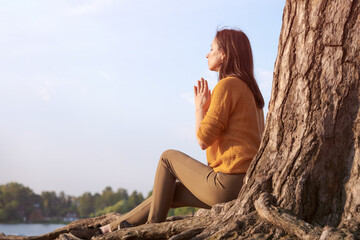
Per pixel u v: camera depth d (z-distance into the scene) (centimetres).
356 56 240
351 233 203
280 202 236
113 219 404
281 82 261
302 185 235
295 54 255
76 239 322
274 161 250
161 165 303
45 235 412
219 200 268
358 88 239
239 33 295
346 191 234
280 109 256
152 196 307
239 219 236
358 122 237
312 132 241
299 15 256
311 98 245
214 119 267
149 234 270
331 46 244
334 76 242
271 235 222
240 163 265
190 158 291
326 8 247
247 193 249
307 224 219
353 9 241
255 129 277
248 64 289
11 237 422
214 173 273
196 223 258
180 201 309
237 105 273
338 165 239
